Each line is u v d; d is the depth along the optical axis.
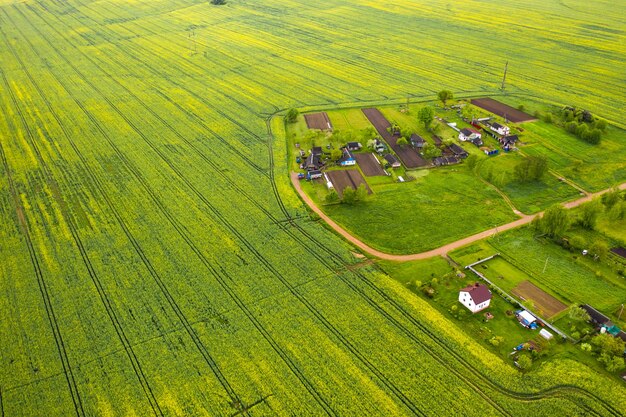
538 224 101.19
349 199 110.69
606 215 107.69
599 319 79.00
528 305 81.62
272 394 66.44
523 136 144.00
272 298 83.25
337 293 84.69
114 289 84.75
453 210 109.50
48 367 70.19
